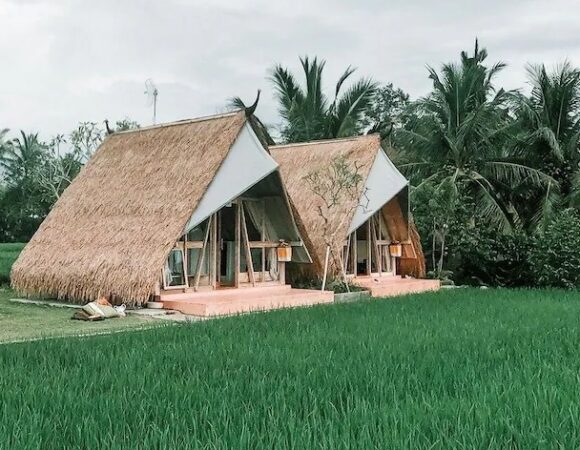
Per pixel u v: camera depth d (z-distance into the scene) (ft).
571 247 71.36
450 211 75.92
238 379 20.85
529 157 87.15
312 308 45.29
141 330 33.96
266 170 52.90
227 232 57.52
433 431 15.16
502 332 32.94
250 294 53.42
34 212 148.36
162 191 50.31
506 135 86.94
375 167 66.49
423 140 89.04
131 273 45.50
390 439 14.56
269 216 58.65
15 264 52.95
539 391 18.43
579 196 81.30
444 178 82.69
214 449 13.85
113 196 53.26
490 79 95.04
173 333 32.27
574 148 85.71
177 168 51.52
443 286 73.92
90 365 23.54
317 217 63.10
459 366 23.26
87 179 57.41
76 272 48.08
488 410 16.46
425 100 91.25
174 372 22.49
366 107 106.22
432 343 28.73
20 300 52.31
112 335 31.91
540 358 25.16
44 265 50.70
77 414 16.74
